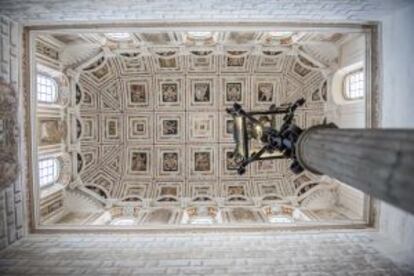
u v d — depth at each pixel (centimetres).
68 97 2217
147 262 1421
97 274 1323
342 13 1555
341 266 1377
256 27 1623
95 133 2542
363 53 1783
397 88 1541
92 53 2212
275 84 2555
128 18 1576
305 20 1616
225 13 1538
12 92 1527
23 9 1461
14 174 1550
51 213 1981
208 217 2188
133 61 2514
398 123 1531
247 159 1416
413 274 1313
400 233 1548
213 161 2650
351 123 1995
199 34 2127
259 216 2086
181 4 1435
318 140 961
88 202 2225
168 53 2400
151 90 2644
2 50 1469
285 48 2164
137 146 2670
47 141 2002
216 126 2644
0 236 1484
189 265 1395
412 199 518
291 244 1585
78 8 1465
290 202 2294
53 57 2011
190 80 2616
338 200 2178
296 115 2467
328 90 2241
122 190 2534
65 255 1484
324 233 1692
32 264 1398
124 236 1694
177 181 2638
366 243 1583
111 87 2603
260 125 1452
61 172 2170
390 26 1590
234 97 2614
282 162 2580
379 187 613
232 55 2367
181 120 2667
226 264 1402
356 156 704
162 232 1722
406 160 531
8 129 1495
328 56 2181
